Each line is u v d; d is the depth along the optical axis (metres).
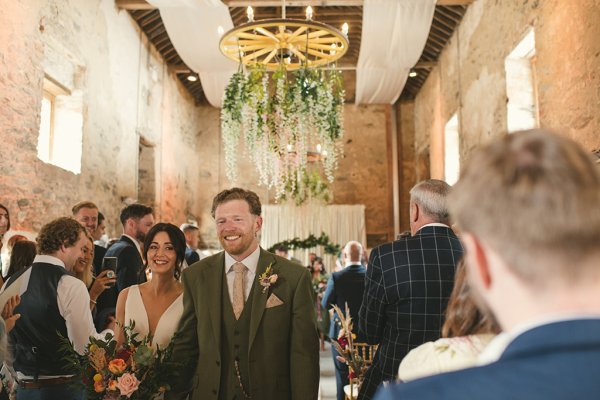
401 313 1.93
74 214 3.84
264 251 2.23
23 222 4.86
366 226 11.91
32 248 2.88
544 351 0.46
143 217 3.93
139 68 8.49
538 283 0.50
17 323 2.31
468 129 7.87
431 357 0.82
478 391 0.45
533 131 0.56
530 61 6.20
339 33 5.47
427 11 7.55
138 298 2.48
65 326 2.34
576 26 4.30
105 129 7.04
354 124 12.20
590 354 0.44
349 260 4.08
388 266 1.97
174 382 2.13
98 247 4.01
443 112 9.42
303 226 11.02
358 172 12.05
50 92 6.14
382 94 10.91
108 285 2.95
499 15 6.40
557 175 0.50
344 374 3.84
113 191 7.29
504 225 0.51
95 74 6.71
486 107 7.00
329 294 4.06
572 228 0.48
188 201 11.42
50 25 5.47
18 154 4.80
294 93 6.22
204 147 12.24
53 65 5.70
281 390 2.03
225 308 2.11
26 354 2.31
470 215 0.54
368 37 8.30
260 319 2.04
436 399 0.46
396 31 8.07
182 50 8.80
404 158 12.09
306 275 2.16
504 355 0.49
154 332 2.38
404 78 10.00
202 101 12.38
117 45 7.53
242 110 6.54
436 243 1.96
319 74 6.57
